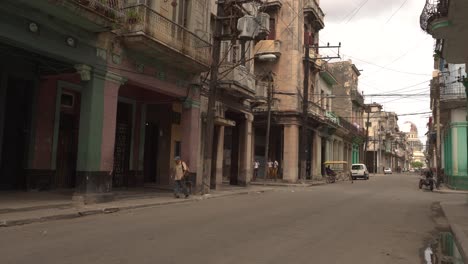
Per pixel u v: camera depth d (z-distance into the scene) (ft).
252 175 114.62
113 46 49.08
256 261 22.84
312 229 34.55
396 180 157.28
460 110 98.63
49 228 31.42
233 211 45.16
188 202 54.90
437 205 61.62
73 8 39.88
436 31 45.21
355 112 213.05
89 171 45.68
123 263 21.31
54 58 43.27
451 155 101.14
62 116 55.62
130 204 46.34
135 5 49.67
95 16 42.27
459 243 29.63
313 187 99.76
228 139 112.78
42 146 51.55
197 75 66.64
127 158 66.33
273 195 70.64
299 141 121.39
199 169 68.39
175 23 55.06
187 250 24.80
